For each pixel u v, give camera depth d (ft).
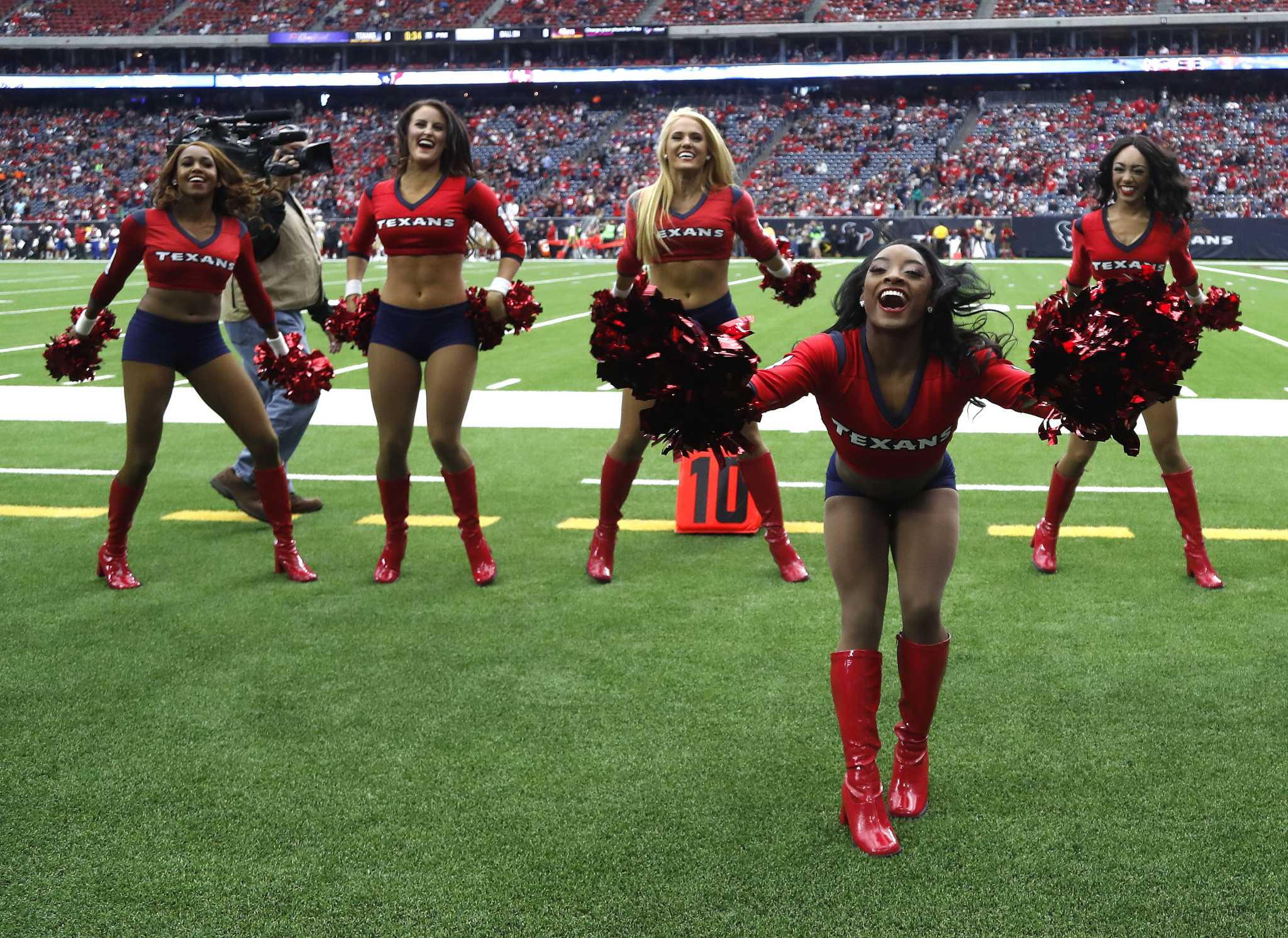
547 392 36.60
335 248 139.95
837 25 165.17
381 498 17.48
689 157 16.40
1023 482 23.72
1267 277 93.20
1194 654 14.12
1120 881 9.12
